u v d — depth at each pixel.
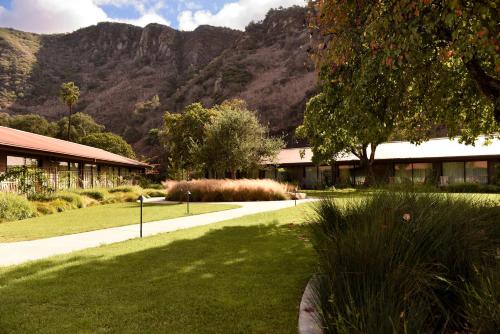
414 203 5.18
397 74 7.65
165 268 5.80
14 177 19.38
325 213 6.10
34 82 134.75
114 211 16.83
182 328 3.66
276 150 35.94
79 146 37.19
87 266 6.00
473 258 3.86
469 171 31.75
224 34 176.25
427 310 3.09
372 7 6.37
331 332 3.04
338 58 6.79
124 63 172.75
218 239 8.31
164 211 16.20
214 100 111.00
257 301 4.34
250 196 23.81
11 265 6.40
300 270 5.60
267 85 106.06
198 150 34.53
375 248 3.74
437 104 9.91
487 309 2.73
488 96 7.48
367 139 9.27
